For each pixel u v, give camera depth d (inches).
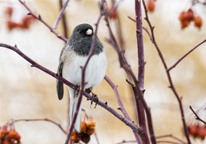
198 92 449.4
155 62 459.2
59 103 459.5
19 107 454.0
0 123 444.5
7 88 454.6
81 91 189.6
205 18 352.5
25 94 455.8
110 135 445.1
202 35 449.4
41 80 460.4
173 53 456.8
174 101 447.5
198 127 283.7
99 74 287.6
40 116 453.1
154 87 455.2
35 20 357.1
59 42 462.6
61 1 352.8
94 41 179.3
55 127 451.2
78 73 284.4
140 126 229.6
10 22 349.4
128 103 440.1
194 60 454.0
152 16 451.8
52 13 445.4
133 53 453.7
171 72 458.9
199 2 299.9
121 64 175.6
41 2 441.4
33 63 227.0
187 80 454.3
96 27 175.5
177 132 433.4
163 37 455.2
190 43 453.1
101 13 172.7
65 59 291.7
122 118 234.5
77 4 448.1
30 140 448.1
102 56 286.2
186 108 407.8
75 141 265.4
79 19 448.1
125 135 446.0
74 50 285.7
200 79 451.8
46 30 453.1
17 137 265.7
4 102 451.8
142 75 233.0
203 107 286.0
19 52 220.1
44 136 449.1
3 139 266.2
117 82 456.8
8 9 346.9
